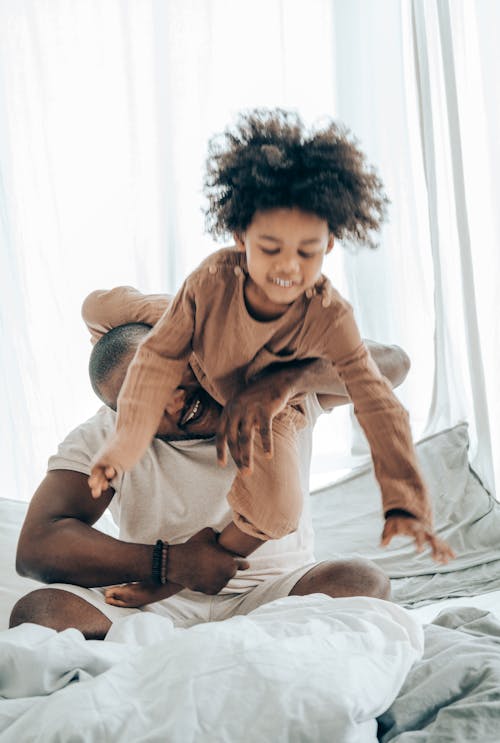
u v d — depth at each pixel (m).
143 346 1.40
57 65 3.32
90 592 1.73
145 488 1.88
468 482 2.78
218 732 1.16
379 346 2.03
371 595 1.75
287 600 1.60
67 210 3.34
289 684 1.21
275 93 3.47
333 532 2.72
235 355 1.40
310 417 1.93
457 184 3.15
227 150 1.28
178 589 1.72
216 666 1.24
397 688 1.33
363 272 3.43
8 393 3.19
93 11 3.33
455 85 3.17
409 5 3.38
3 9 3.28
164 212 3.37
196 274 1.36
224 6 3.42
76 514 1.85
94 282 3.36
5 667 1.36
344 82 3.49
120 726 1.17
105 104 3.35
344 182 1.24
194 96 3.39
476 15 3.30
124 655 1.42
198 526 1.88
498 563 2.48
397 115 3.43
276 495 1.49
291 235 1.21
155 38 3.36
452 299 3.24
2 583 2.24
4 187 3.24
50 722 1.18
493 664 1.39
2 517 2.54
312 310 1.34
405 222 3.43
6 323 3.20
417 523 1.27
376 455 1.32
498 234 3.28
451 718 1.27
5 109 3.28
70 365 3.28
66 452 1.89
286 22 3.48
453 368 3.19
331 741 1.17
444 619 1.74
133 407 1.38
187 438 1.84
